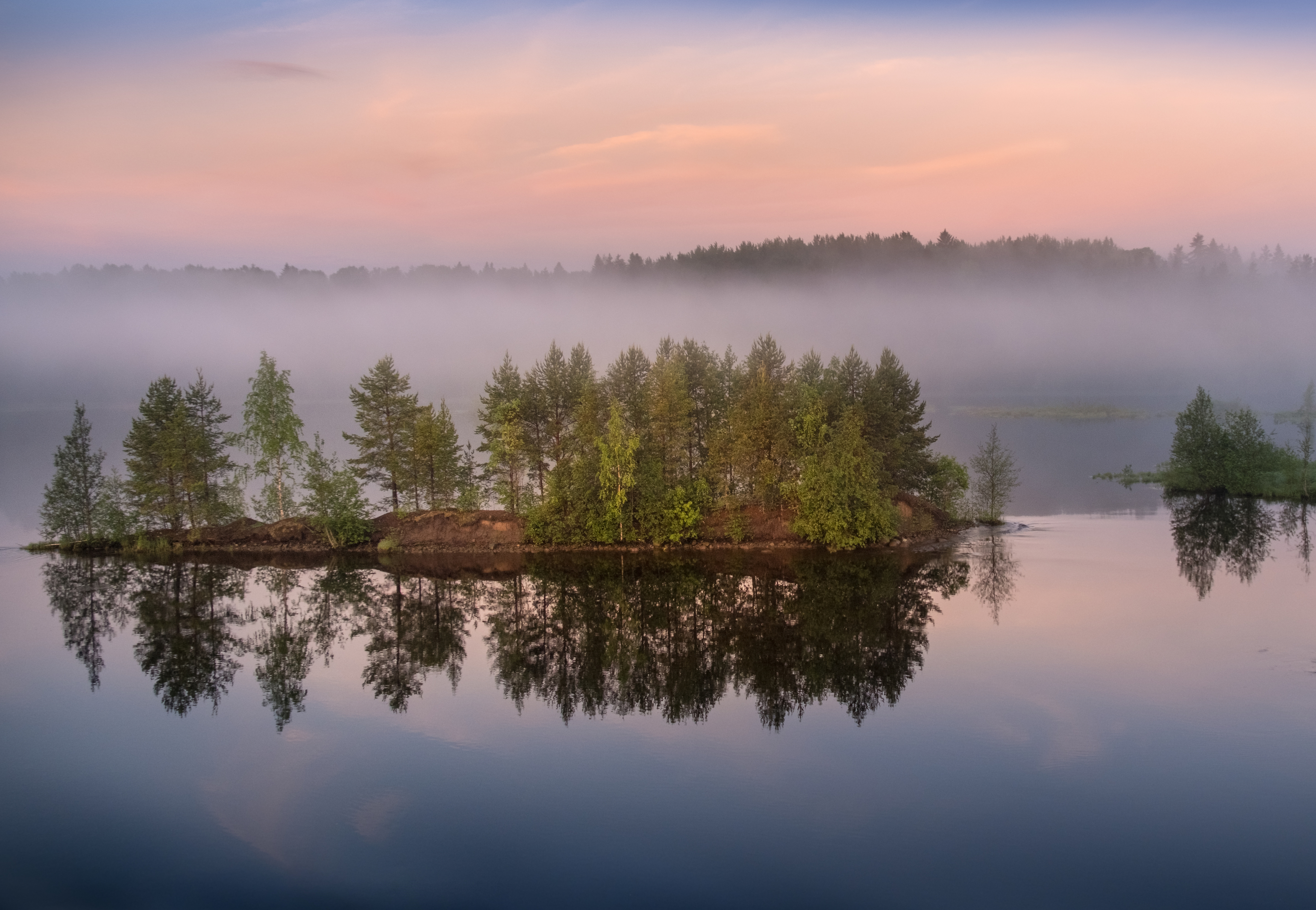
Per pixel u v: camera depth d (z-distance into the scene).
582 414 65.12
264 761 29.97
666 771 28.80
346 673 39.22
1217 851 23.28
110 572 59.41
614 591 53.06
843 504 62.41
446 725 33.03
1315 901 21.16
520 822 25.59
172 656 41.78
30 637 44.78
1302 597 47.59
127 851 24.28
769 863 23.23
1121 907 21.03
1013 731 31.05
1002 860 23.12
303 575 58.41
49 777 28.88
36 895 22.12
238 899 21.94
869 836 24.50
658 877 22.70
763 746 30.59
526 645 43.09
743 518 65.00
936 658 39.00
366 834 25.06
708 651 41.59
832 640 42.53
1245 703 32.81
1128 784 26.98
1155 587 50.62
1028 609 46.50
